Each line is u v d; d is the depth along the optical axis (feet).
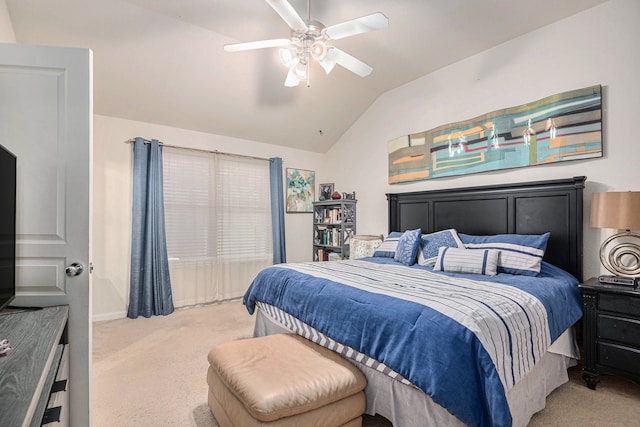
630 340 6.45
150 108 11.82
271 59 11.21
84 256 5.38
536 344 5.56
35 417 2.77
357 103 14.49
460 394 4.21
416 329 4.77
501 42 10.14
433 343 4.52
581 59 8.63
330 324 6.05
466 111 11.15
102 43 9.26
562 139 8.88
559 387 6.98
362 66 8.37
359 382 5.11
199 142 13.57
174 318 11.76
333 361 5.51
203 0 8.25
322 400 4.67
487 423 4.20
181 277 13.02
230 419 5.01
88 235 5.41
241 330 10.57
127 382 7.23
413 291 6.06
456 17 8.80
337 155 16.81
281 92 12.77
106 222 11.60
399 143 13.41
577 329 7.91
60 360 4.50
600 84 8.32
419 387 4.46
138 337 9.90
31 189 5.22
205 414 6.10
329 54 7.98
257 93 12.51
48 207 5.28
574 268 8.45
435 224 11.82
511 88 9.99
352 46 10.30
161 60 10.24
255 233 15.03
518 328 5.21
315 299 6.63
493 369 4.29
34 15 8.14
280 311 7.80
